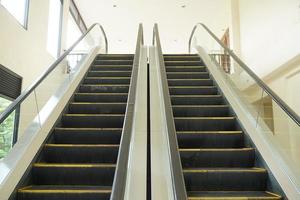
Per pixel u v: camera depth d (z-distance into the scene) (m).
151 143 2.95
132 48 14.58
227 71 5.70
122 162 1.95
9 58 5.35
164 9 10.69
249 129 3.44
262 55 6.59
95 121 3.93
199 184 2.84
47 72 3.86
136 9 10.73
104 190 2.70
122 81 5.31
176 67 5.89
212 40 6.91
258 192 2.78
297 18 4.93
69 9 9.97
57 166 2.94
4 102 5.27
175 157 2.07
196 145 3.47
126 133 2.30
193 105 4.42
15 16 5.79
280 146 3.23
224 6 10.36
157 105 3.66
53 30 8.58
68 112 4.27
